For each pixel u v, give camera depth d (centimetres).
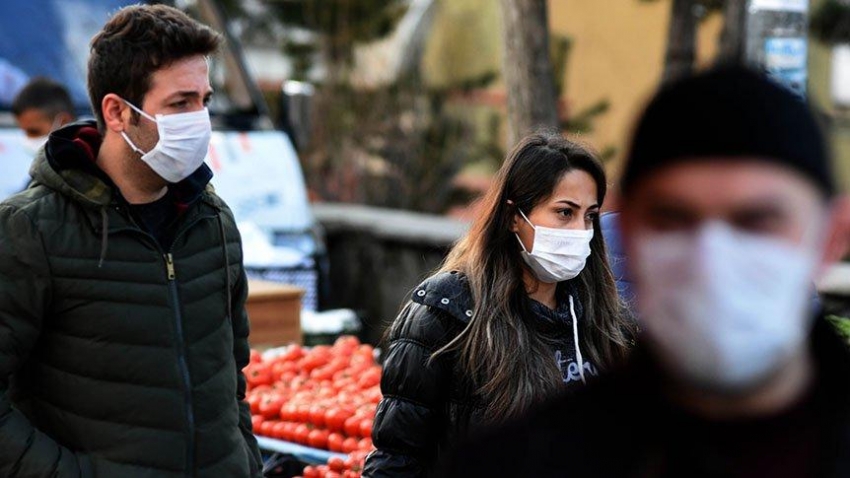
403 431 955
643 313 404
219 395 912
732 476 400
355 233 2889
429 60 4309
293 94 2666
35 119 1938
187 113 872
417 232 2728
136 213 880
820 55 3512
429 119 3906
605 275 1002
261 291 1805
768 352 386
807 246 389
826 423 399
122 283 867
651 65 3759
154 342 877
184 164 877
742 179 385
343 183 3859
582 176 965
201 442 894
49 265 848
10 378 884
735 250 384
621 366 422
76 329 862
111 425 866
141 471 868
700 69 400
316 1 4025
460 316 948
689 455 405
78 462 861
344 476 1325
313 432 1443
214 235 924
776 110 385
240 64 2611
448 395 958
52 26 2533
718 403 400
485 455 432
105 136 882
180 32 871
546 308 972
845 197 397
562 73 3619
